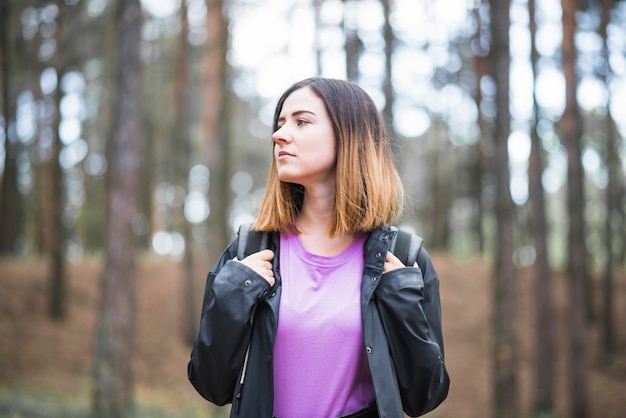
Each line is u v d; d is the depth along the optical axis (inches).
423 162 1056.2
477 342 639.1
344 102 66.9
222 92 525.0
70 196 878.4
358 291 64.5
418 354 62.4
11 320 580.1
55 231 603.8
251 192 1126.4
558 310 685.3
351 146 66.1
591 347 634.2
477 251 946.7
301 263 66.1
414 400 64.7
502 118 358.6
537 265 455.5
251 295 61.8
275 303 62.8
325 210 68.9
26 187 782.5
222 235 509.4
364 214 66.2
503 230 355.3
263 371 62.3
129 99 336.5
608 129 588.1
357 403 63.5
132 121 336.5
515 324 352.8
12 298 607.5
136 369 555.2
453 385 556.7
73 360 540.1
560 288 722.8
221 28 509.4
